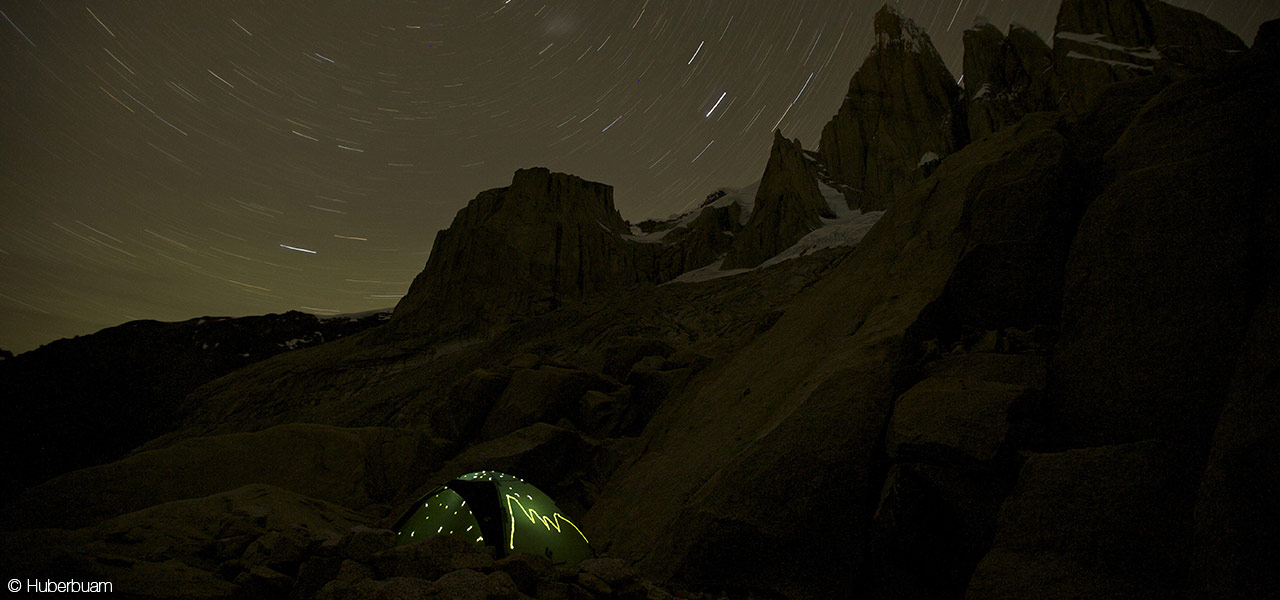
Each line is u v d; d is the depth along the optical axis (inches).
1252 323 185.3
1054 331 299.6
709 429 384.5
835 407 278.8
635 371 554.3
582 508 436.5
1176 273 249.6
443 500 275.9
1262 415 157.5
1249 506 149.9
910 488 239.0
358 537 204.1
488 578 166.6
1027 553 197.3
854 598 239.6
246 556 226.7
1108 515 193.5
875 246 426.0
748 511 261.1
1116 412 240.4
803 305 454.9
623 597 199.2
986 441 231.8
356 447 658.2
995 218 340.2
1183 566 176.2
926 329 317.4
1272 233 232.7
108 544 241.1
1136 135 310.2
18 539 195.6
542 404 519.2
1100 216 286.4
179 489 572.1
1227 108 275.7
